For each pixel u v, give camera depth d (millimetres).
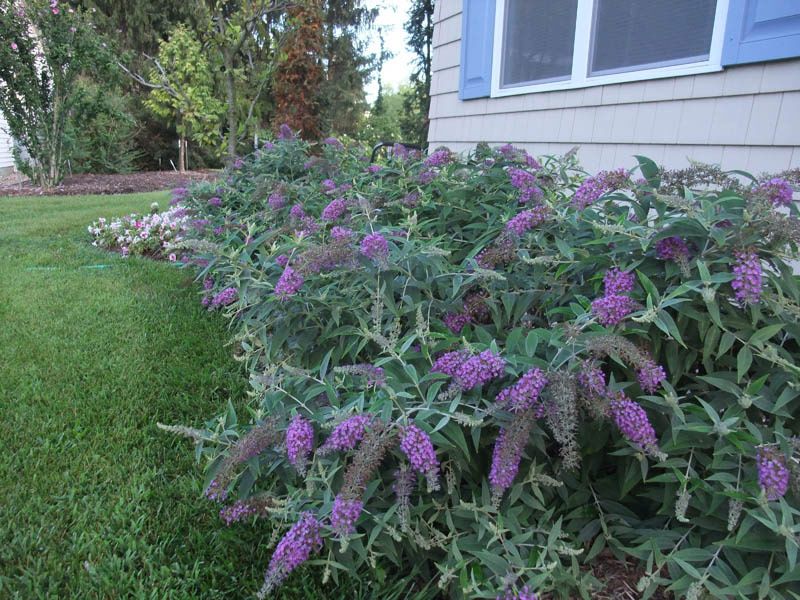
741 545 1153
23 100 9508
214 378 2531
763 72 2676
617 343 1217
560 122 3809
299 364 1901
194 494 1772
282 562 1185
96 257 4785
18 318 3254
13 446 2008
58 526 1624
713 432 1217
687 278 1385
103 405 2299
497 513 1320
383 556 1480
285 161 4125
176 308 3475
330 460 1384
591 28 3480
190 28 13672
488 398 1454
